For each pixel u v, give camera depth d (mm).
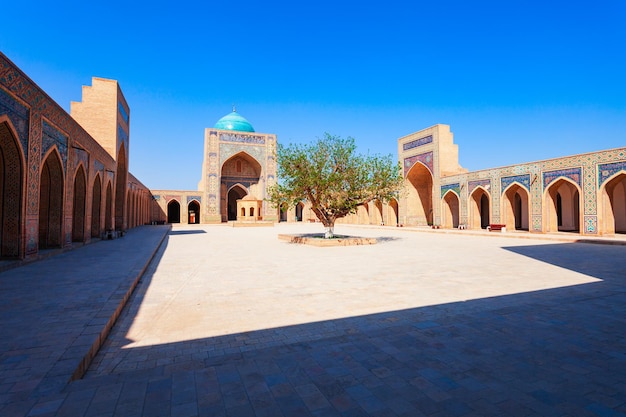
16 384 1632
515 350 2186
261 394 1634
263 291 3842
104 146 11289
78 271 4637
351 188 9297
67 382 1673
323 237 9984
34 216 5734
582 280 4367
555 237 10125
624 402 1572
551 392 1661
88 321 2533
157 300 3488
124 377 1784
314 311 3082
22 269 4805
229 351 2221
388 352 2162
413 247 8469
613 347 2230
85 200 8523
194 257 6672
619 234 11117
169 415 1429
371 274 4816
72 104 11109
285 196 9547
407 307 3189
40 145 5883
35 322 2508
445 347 2242
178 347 2305
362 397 1611
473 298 3502
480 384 1744
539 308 3143
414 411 1494
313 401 1573
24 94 5301
